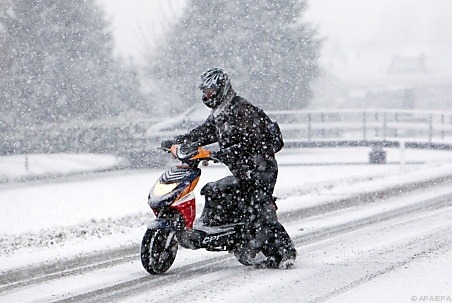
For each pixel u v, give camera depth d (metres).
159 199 15.16
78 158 47.53
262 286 14.93
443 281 14.74
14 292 15.23
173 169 15.59
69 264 17.84
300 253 18.55
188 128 49.03
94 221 23.56
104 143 49.34
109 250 19.25
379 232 21.25
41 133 50.56
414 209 25.86
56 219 25.22
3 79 58.94
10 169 42.41
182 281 15.70
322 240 20.41
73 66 61.44
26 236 21.20
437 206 26.39
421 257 17.22
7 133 50.06
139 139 47.78
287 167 44.19
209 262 17.80
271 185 16.27
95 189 34.50
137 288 15.21
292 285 14.93
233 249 16.30
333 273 15.92
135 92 66.19
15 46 60.16
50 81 60.22
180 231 15.38
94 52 63.22
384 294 13.90
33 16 61.16
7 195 33.19
